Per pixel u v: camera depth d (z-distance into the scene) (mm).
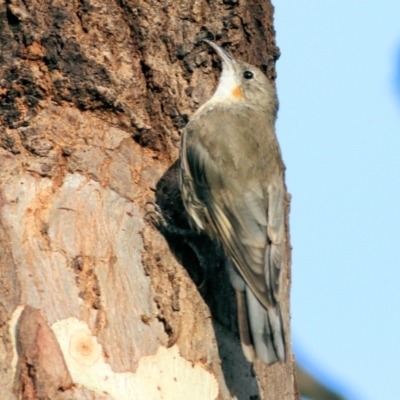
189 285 11180
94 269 10695
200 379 10625
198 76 12891
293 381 12305
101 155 11680
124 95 12180
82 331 10211
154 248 11242
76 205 11141
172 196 12055
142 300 10781
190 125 12547
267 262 11711
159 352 10523
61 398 9602
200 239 12398
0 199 10945
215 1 13148
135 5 12516
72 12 12242
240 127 12914
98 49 12219
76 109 11922
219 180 12430
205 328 10977
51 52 11984
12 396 9617
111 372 10055
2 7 12086
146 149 12188
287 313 12531
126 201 11461
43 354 9734
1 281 10297
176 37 12711
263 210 12367
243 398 10930
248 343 10922
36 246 10672
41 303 10234
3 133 11516
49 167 11320
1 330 10000
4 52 11938
